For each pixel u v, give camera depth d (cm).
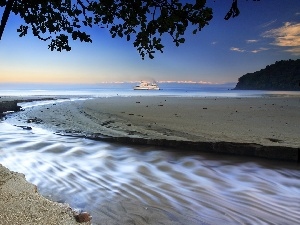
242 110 2781
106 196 608
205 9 316
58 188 656
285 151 929
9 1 326
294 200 627
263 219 517
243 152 995
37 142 1252
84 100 4934
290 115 2286
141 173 828
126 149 1138
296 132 1415
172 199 608
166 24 332
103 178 761
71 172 813
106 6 361
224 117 2133
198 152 1069
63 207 445
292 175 814
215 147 1047
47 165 894
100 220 471
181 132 1436
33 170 829
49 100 5097
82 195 609
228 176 810
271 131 1448
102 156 1030
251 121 1883
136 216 499
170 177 795
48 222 386
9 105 2759
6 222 372
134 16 357
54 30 405
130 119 2025
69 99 5488
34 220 387
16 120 2034
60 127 1667
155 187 694
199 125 1689
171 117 2134
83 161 958
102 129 1577
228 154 1022
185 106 3341
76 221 408
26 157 999
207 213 536
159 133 1417
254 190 694
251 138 1247
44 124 1802
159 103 3969
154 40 354
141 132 1455
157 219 491
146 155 1046
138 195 625
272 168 881
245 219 514
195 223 484
